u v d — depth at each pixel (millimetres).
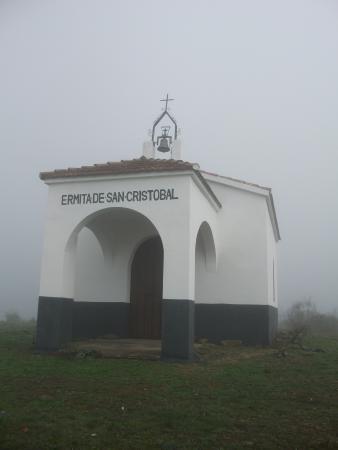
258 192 17297
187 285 12516
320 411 7512
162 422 6676
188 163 13195
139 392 8445
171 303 12539
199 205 14359
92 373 10102
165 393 8422
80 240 18688
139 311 17969
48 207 14250
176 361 12031
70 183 14172
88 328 17891
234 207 17578
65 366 10891
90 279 18266
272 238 19922
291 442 6004
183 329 12289
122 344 15078
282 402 8031
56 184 14312
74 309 18156
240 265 17109
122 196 13602
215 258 17078
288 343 16625
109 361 11781
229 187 17703
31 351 13289
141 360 12125
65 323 13695
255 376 10289
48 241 14000
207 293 17125
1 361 11391
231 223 17500
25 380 9250
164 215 13117
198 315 17031
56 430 6207
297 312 32312
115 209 13773
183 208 13000
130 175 13477
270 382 9688
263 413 7316
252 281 16906
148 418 6863
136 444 5789
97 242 18484
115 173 13547
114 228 17719
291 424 6781
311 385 9500
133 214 16500
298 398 8344
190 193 13109
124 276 18000
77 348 13117
